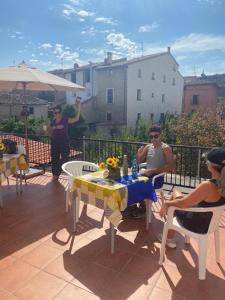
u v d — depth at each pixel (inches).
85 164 188.7
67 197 174.2
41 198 199.8
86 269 116.3
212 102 1360.7
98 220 162.7
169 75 1310.3
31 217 167.6
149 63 1178.0
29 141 333.1
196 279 110.2
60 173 252.5
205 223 106.9
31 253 128.2
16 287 105.3
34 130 782.5
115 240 139.6
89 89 1211.9
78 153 293.6
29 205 186.7
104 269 116.5
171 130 697.0
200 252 108.2
